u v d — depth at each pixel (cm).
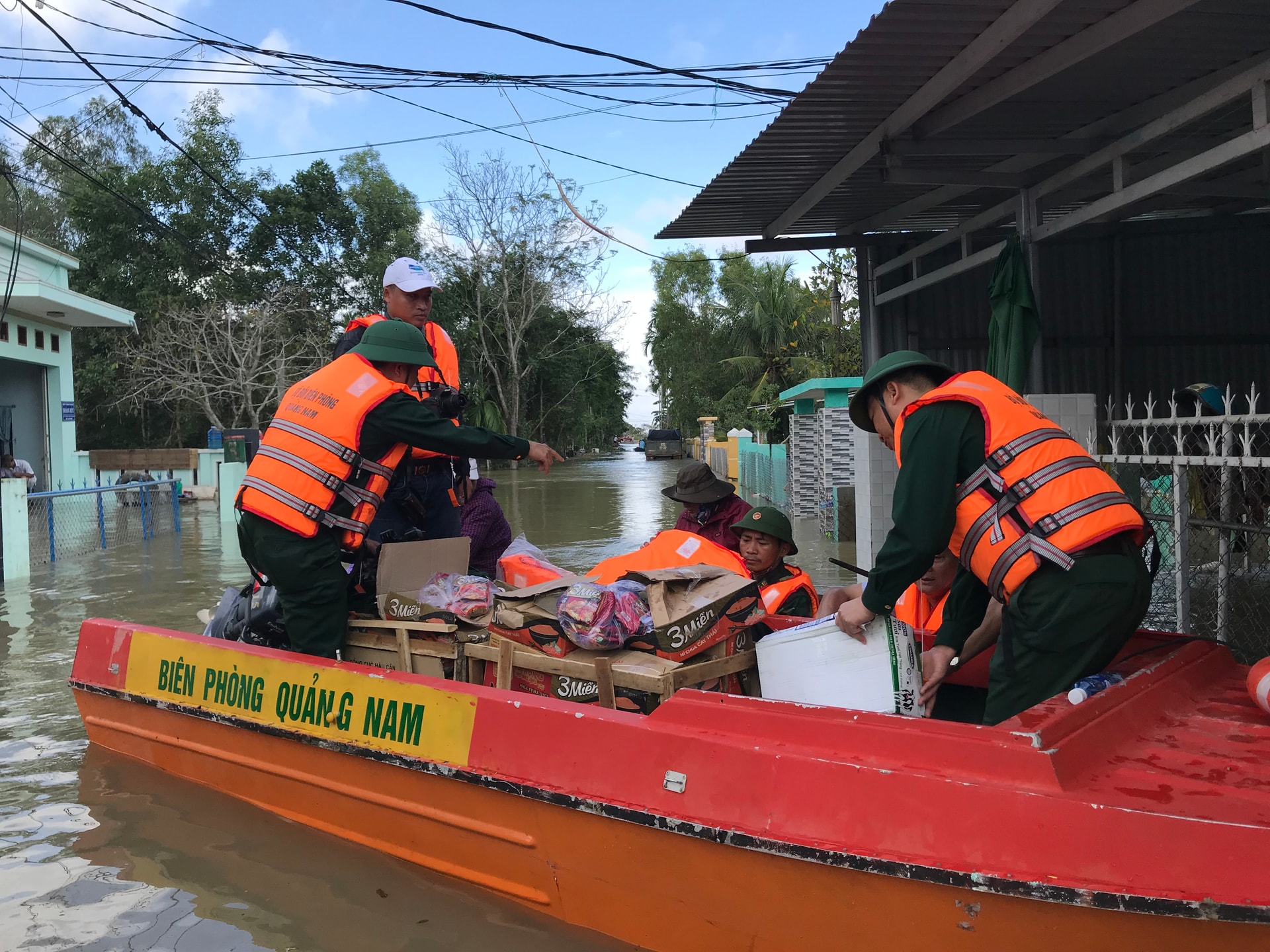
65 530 1444
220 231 3403
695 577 362
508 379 4316
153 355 3086
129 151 3594
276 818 401
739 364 3575
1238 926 209
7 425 1808
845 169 710
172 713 441
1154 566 311
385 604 404
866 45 518
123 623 487
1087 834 221
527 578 460
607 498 2097
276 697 395
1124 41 513
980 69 544
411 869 352
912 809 241
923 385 313
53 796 428
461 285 4103
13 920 321
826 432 1273
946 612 334
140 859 365
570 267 4250
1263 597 598
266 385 2936
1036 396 640
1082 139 664
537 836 310
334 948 302
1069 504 274
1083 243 952
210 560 1237
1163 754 253
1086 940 222
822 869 250
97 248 3366
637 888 289
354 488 404
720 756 271
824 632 309
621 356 5081
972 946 235
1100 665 282
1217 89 508
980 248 943
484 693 329
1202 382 945
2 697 600
